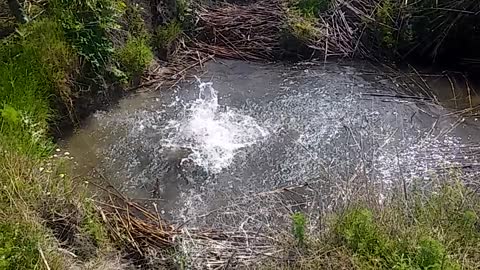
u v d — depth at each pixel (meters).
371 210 4.81
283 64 7.77
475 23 7.43
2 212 4.38
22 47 6.28
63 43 6.43
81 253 4.46
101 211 4.93
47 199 4.73
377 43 7.88
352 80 7.42
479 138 6.36
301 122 6.66
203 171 5.92
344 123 6.64
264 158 6.09
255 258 4.52
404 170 5.86
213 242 4.78
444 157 6.06
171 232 4.93
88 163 5.98
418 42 7.68
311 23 7.99
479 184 5.35
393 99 7.07
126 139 6.32
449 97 7.12
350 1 8.20
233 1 8.68
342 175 5.79
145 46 7.26
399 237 4.42
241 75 7.52
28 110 5.79
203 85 7.28
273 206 5.38
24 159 5.04
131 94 7.02
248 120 6.69
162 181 5.79
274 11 8.32
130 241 4.73
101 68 6.68
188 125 6.57
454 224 4.60
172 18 7.82
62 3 6.52
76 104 6.46
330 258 4.33
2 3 7.06
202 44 8.04
